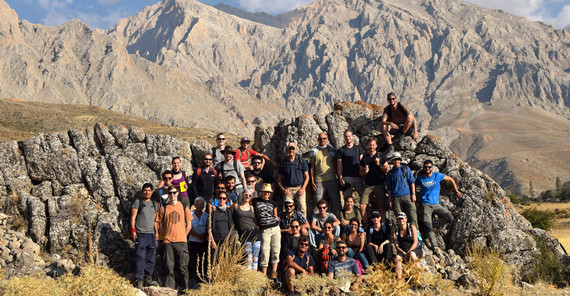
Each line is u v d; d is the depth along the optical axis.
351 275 10.00
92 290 8.53
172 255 10.69
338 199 13.43
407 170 12.88
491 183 13.77
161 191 11.94
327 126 15.11
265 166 14.94
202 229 11.36
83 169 13.32
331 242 11.34
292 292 9.98
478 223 13.26
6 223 12.45
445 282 9.80
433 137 14.31
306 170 12.98
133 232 10.94
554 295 10.87
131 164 13.59
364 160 13.27
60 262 11.74
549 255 13.03
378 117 15.05
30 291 8.31
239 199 11.84
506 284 10.77
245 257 10.91
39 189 13.01
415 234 11.30
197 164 14.21
